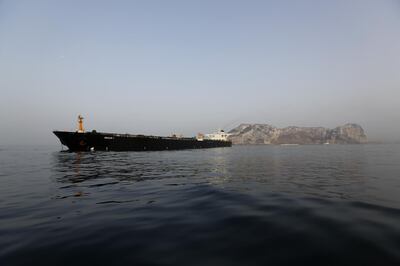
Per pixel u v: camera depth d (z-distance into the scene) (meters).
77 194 13.80
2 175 22.20
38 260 5.95
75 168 27.78
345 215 8.95
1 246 6.79
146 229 7.93
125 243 6.83
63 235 7.53
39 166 30.33
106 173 23.36
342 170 24.47
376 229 7.48
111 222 8.72
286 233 7.32
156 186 16.12
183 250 6.32
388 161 35.62
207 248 6.43
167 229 7.89
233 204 10.91
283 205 10.57
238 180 18.42
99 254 6.20
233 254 6.05
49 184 17.30
